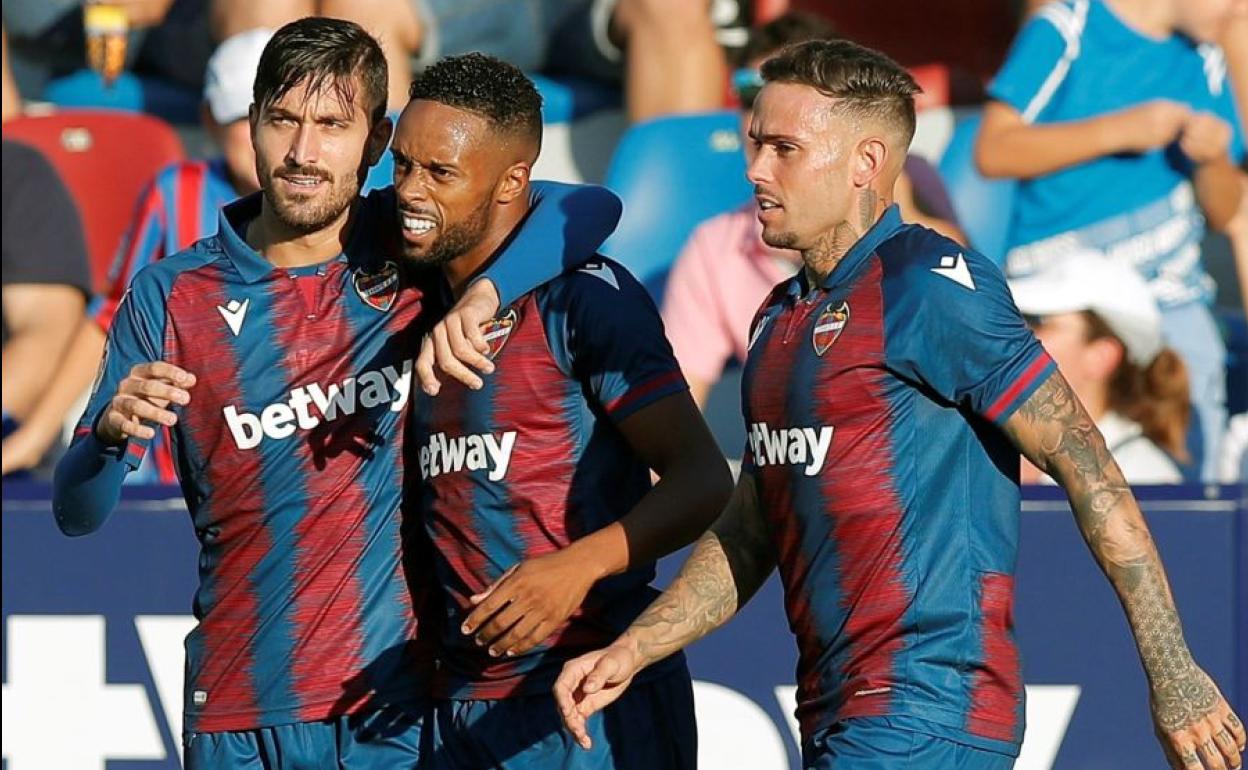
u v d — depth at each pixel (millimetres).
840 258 10031
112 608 17078
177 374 10008
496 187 10617
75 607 17094
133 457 10898
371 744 11328
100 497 10953
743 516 10578
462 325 9812
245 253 11117
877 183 10031
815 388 9844
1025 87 19141
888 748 9617
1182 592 16578
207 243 11422
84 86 20234
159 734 17047
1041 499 16656
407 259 10766
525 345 10742
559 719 11039
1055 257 18953
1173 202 18938
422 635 11352
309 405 11031
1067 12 19188
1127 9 19141
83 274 19109
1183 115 18844
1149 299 18250
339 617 11156
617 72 19906
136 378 10055
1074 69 19109
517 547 10844
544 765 11094
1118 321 18156
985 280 9688
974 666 9758
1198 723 9484
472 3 19844
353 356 11070
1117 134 18859
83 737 17062
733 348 18547
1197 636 16531
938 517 9734
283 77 10578
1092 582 16562
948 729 9664
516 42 20016
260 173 10766
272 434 11047
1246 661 16469
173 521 17109
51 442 18688
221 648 11328
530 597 9961
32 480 18484
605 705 9922
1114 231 18906
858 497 9742
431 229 10484
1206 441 18234
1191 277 18891
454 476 10883
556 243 10664
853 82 9906
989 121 19234
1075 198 18953
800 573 10070
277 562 11141
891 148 10008
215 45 19781
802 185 9898
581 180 19969
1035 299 18266
